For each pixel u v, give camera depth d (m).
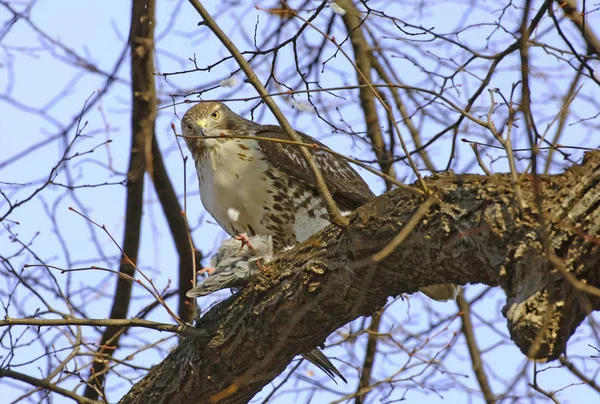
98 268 9.08
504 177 7.48
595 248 6.74
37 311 12.26
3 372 11.88
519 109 6.97
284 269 8.97
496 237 7.21
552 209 6.98
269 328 8.98
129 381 12.37
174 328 9.38
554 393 9.89
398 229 8.01
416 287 8.40
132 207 13.99
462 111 7.75
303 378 12.38
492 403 12.00
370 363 14.09
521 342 6.76
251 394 9.69
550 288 6.80
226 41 9.22
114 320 9.39
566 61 10.57
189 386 9.54
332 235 8.70
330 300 8.64
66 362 12.25
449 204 7.66
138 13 13.39
